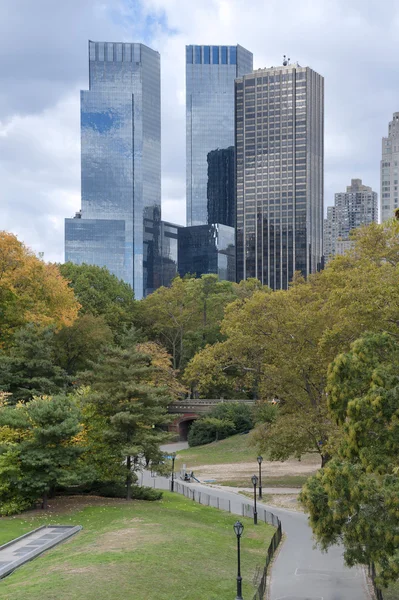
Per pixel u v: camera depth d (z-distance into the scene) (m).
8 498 44.41
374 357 30.94
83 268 115.50
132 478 52.62
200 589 29.53
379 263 59.12
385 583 25.55
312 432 59.41
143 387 50.75
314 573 34.72
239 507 53.56
